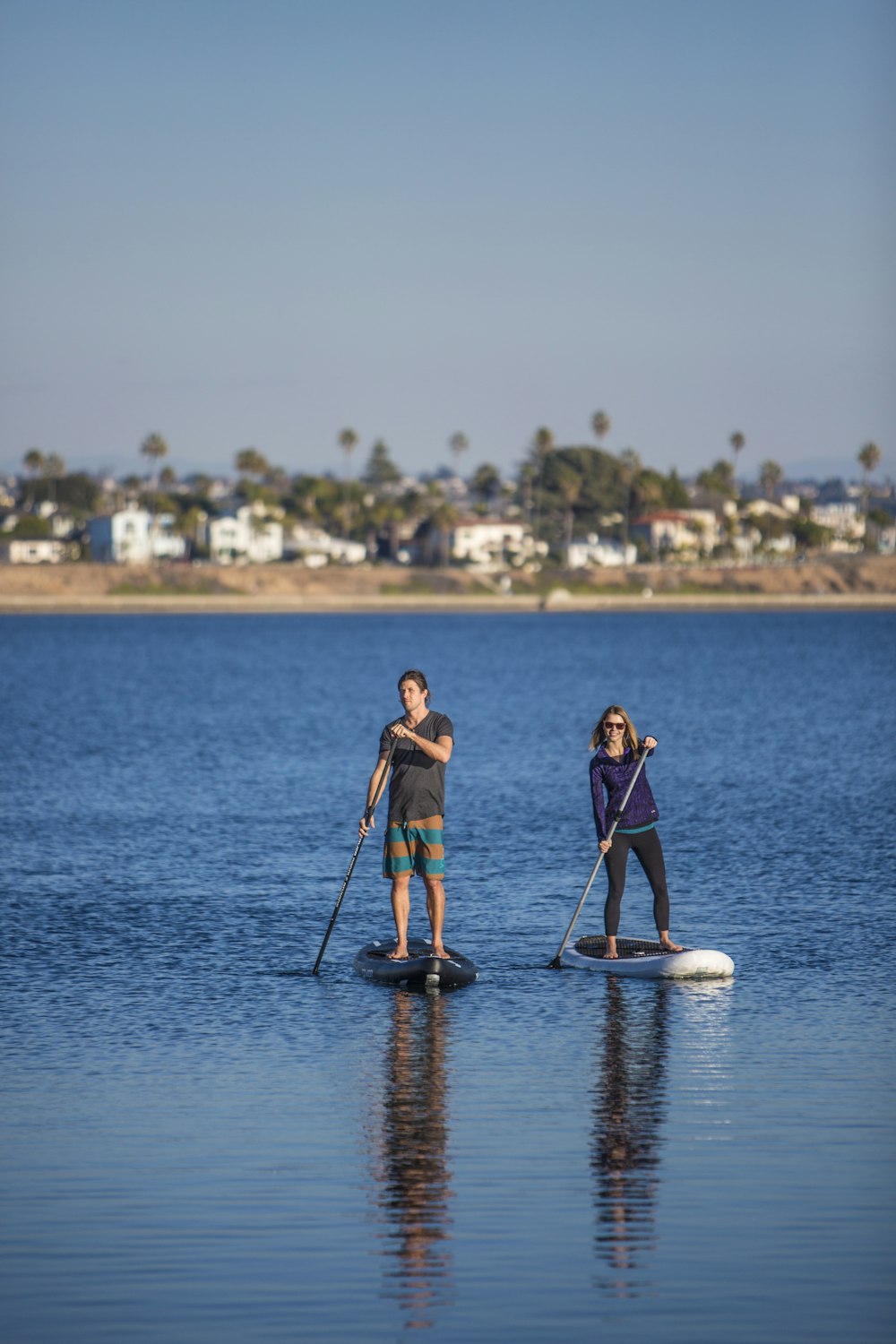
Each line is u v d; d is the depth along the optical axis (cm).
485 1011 3506
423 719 3853
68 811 7106
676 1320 1973
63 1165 2528
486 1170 2500
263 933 4366
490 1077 2998
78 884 5144
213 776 8681
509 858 5728
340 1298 2039
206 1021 3409
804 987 3700
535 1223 2286
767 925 4441
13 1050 3173
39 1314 1992
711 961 3788
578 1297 2039
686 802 7344
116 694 16775
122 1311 2002
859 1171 2489
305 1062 3100
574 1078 2989
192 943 4222
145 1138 2655
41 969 3878
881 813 6906
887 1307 2009
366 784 8262
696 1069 3045
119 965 3941
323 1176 2473
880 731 11694
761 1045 3209
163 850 5912
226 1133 2678
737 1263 2144
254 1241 2225
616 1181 2452
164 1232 2255
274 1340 1920
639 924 4481
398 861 3844
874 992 3650
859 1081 2955
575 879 5278
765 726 12269
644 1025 3372
